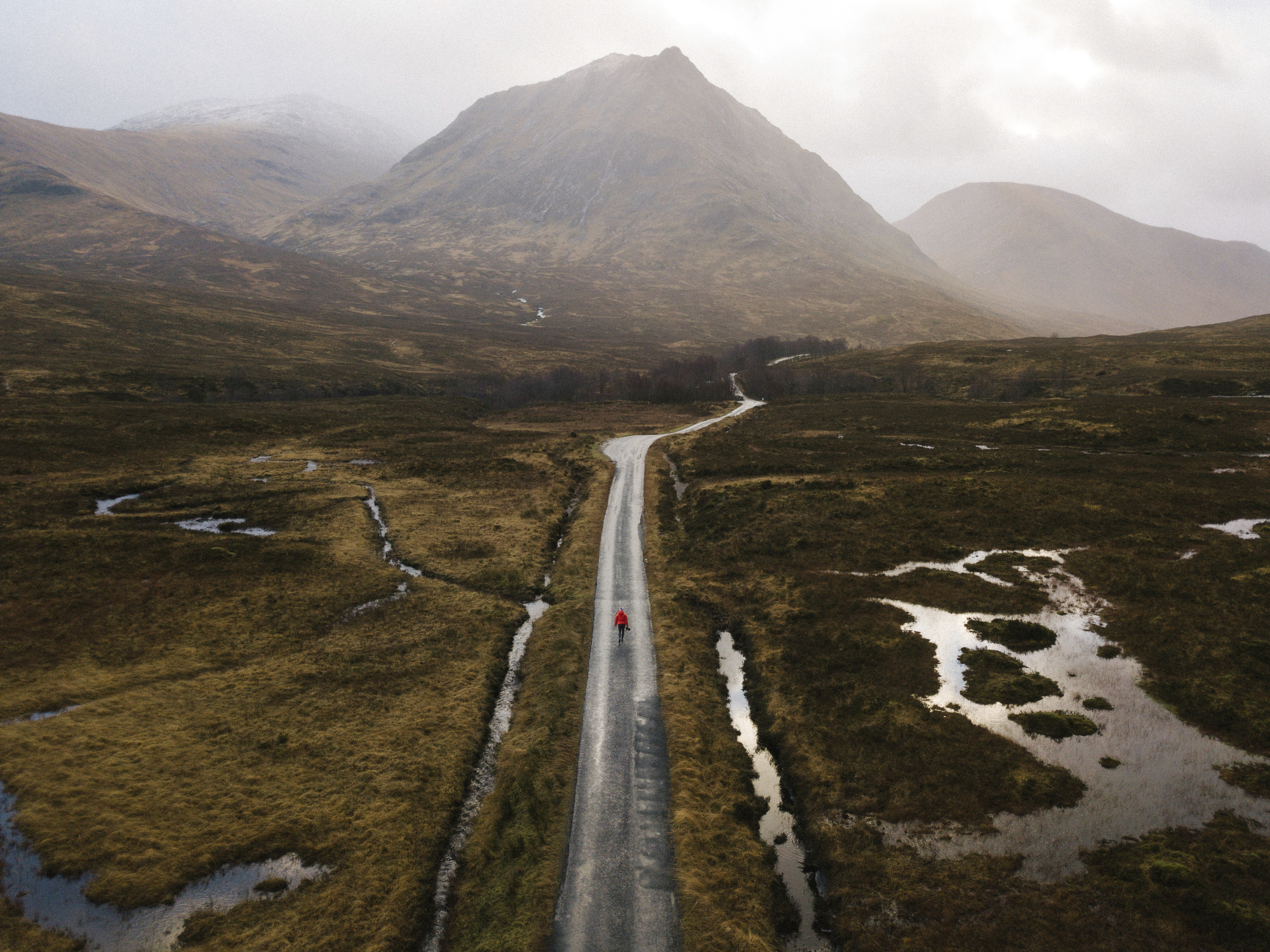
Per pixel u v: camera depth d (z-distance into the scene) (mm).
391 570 59906
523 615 52812
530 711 39188
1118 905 24234
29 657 42938
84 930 24219
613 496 83250
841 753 34875
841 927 24891
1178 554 52000
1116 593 48094
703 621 50938
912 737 35188
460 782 33219
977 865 26781
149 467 91125
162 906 25344
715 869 27469
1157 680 37875
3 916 24484
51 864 26688
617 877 27438
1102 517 60750
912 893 25734
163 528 68812
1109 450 84625
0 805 29797
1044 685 38312
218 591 53875
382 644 46781
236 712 38094
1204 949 22234
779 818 31688
